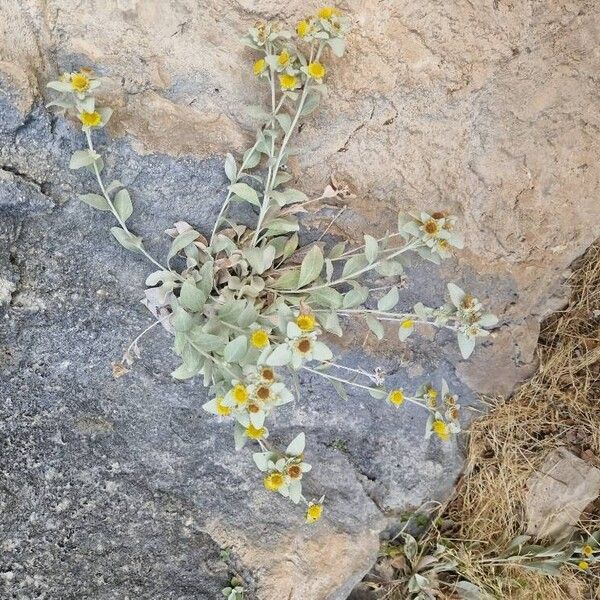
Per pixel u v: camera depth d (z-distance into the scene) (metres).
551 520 0.56
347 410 0.53
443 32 0.47
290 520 0.50
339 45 0.43
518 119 0.49
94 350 0.47
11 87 0.41
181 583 0.48
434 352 0.54
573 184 0.51
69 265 0.46
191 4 0.44
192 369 0.44
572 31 0.48
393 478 0.55
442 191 0.50
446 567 0.55
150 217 0.46
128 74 0.45
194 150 0.45
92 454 0.47
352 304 0.46
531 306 0.55
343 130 0.48
